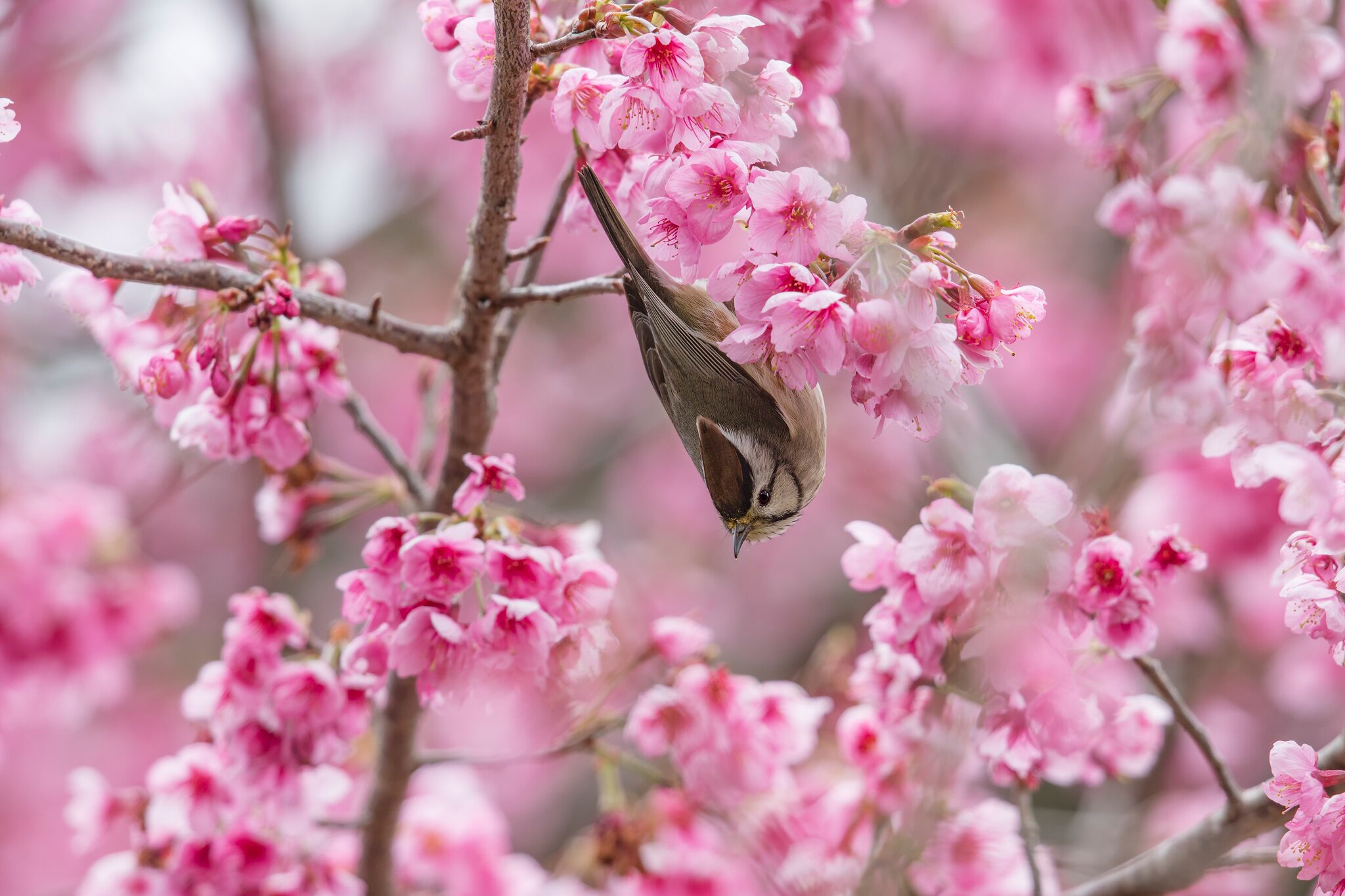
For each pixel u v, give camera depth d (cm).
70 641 1184
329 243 1811
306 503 879
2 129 606
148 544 1758
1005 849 818
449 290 1944
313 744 762
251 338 778
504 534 687
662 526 1936
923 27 1580
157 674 1762
